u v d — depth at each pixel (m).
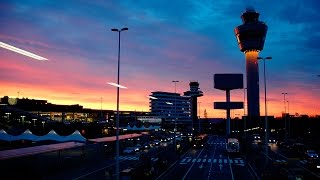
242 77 162.12
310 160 51.53
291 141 96.94
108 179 38.47
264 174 38.31
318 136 118.25
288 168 39.62
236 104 163.25
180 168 50.62
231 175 43.16
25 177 36.78
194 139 99.69
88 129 108.81
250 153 72.94
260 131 186.88
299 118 177.88
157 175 42.12
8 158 36.47
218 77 163.50
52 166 46.00
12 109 129.38
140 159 59.00
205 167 51.88
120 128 127.88
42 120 128.12
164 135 144.75
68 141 60.91
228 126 163.75
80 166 52.78
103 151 66.25
